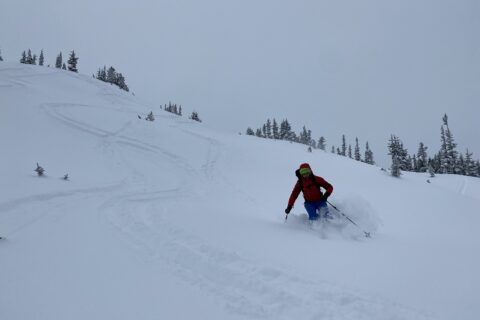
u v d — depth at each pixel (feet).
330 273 17.06
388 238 27.61
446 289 15.71
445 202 64.08
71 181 40.22
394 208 52.85
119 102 143.33
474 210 60.13
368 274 17.21
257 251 19.77
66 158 54.19
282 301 14.40
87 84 157.38
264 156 89.97
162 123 111.24
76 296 13.53
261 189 59.36
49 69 161.17
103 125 84.12
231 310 13.67
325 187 27.58
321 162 93.20
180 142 87.51
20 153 50.01
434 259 20.67
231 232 23.98
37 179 37.68
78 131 76.13
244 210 40.22
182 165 69.82
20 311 11.93
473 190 120.37
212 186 58.03
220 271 17.03
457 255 22.30
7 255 17.01
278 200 51.96
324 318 13.21
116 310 12.80
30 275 14.96
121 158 65.05
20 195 29.27
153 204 35.83
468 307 13.89
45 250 18.37
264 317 13.30
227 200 48.67
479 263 20.10
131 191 42.42
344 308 13.78
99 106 111.14
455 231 39.19
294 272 16.67
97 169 52.31
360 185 72.08
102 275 15.83
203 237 21.66
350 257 20.02
